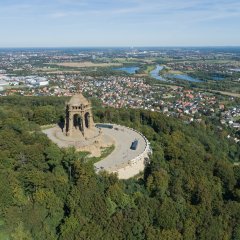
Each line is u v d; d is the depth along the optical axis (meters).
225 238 166.38
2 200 158.12
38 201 162.75
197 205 179.62
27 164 187.38
